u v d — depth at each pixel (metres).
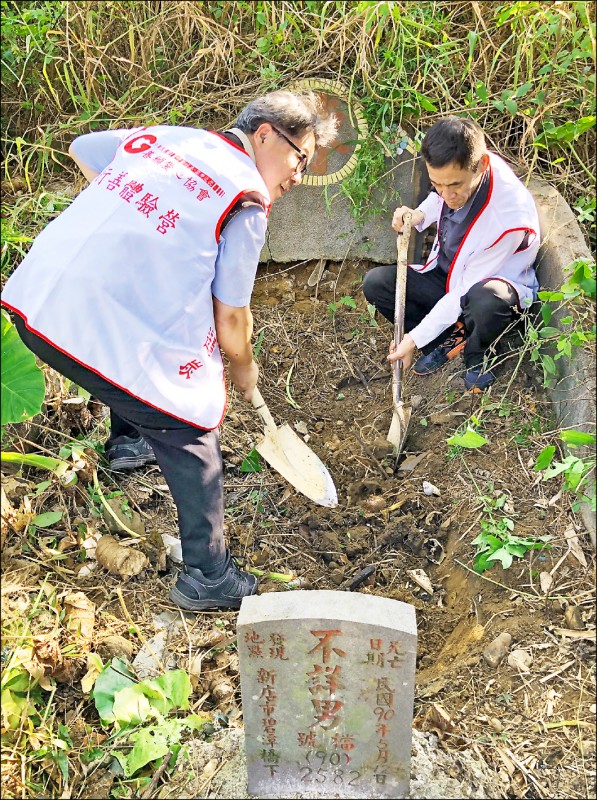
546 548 2.40
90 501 2.70
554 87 3.25
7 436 2.72
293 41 3.53
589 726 2.00
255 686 1.83
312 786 1.95
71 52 3.66
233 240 2.08
